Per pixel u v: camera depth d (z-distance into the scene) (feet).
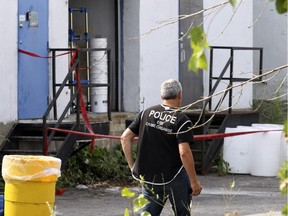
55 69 84.07
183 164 46.37
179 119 46.52
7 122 78.48
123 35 95.61
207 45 20.26
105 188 80.23
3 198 51.70
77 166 81.46
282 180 21.84
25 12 81.41
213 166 94.12
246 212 68.28
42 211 48.06
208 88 103.24
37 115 82.79
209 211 68.44
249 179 89.20
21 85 80.94
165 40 97.60
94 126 79.97
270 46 121.19
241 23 108.06
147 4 95.25
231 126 93.50
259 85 112.27
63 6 86.28
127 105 95.61
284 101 114.11
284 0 20.36
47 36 84.02
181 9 99.76
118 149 90.07
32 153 75.05
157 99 97.30
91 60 92.89
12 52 79.77
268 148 90.53
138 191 79.00
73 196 75.46
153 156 47.16
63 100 85.56
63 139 75.77
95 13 95.76
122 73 95.76
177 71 99.60
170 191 47.16
